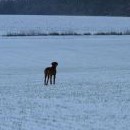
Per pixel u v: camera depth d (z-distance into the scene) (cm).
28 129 2303
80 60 8650
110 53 9938
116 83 4872
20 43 11969
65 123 2502
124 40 13275
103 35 15762
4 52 9756
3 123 2505
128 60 8756
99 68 7425
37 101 3462
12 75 6303
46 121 2573
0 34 15875
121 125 2411
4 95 3891
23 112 2933
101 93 3941
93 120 2600
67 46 11331
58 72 6738
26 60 8475
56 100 3506
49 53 9719
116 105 3209
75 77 5797
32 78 5784
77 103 3325
